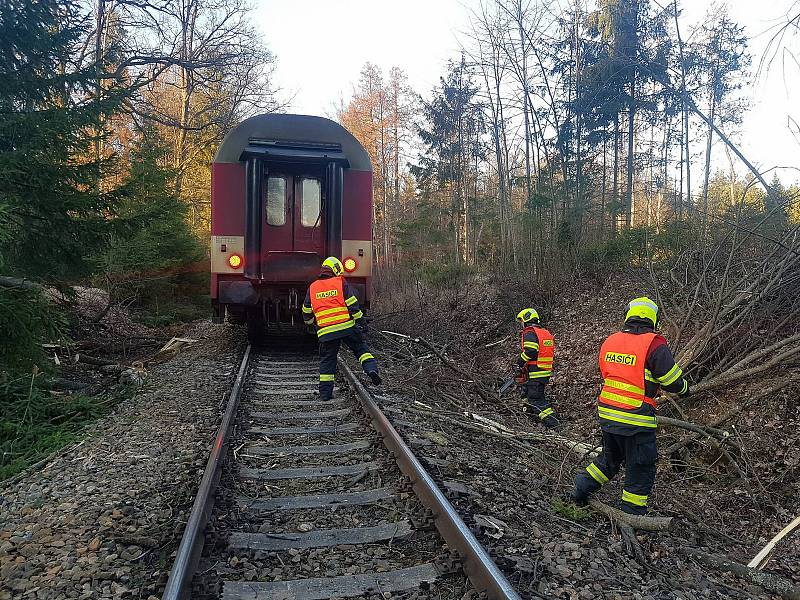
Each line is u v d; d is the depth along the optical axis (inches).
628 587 133.1
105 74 346.6
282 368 359.3
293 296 397.4
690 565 153.1
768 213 324.2
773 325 293.7
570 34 745.0
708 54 751.7
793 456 225.8
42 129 288.5
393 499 168.4
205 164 940.6
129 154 633.0
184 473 184.9
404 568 130.2
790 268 291.4
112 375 386.9
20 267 309.1
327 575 127.3
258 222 382.9
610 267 495.2
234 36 826.2
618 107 719.7
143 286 565.6
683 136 814.5
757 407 254.8
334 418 251.3
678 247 402.0
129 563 130.0
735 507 215.5
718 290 305.0
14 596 116.9
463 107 1043.3
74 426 265.6
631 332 178.9
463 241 1175.0
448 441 230.1
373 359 290.0
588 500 184.9
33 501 168.1
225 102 901.2
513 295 539.5
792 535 187.9
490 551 135.7
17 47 311.1
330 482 182.4
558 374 379.9
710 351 303.3
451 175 1064.8
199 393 296.7
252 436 224.1
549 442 261.4
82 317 487.5
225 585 120.6
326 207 394.6
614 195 687.7
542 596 122.2
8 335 262.5
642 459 170.7
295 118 404.2
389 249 1385.3
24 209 299.4
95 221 327.0
